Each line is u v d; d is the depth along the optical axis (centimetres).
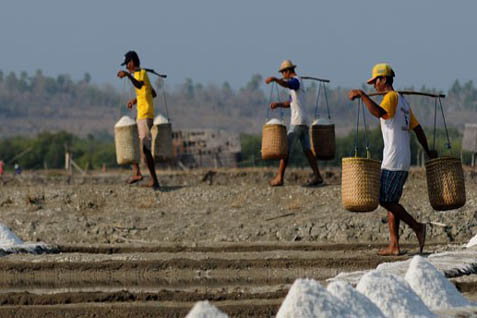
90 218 3647
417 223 2659
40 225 3603
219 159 8700
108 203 3825
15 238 3200
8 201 3881
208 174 5153
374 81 2680
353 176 2545
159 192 3872
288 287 2402
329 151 3847
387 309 1686
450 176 2609
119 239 3459
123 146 3881
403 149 2589
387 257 2691
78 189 3928
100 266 2788
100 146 14438
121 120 3903
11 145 13688
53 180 5428
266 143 3750
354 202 2544
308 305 1535
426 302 1864
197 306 1388
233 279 2645
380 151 8662
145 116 3812
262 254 2906
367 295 1705
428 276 1892
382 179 2602
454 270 2331
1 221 3650
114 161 11150
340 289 1619
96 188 3928
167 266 2784
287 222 3459
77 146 13712
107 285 2595
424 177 4097
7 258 2947
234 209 3669
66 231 3550
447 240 3269
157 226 3531
